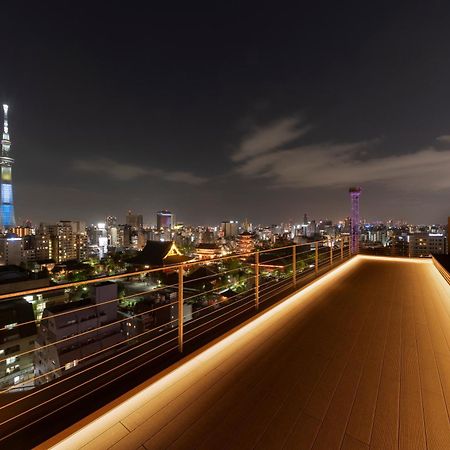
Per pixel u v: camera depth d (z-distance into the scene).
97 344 15.97
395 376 2.38
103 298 16.86
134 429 1.77
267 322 3.64
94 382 2.02
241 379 2.34
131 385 2.04
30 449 1.48
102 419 1.84
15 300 20.00
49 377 15.20
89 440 1.68
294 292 4.90
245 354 2.77
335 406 1.99
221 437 1.71
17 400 1.77
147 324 19.59
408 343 3.04
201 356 2.71
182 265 2.58
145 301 23.06
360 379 2.34
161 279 29.23
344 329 3.43
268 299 4.38
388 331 3.37
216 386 2.23
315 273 6.45
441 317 3.87
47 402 1.79
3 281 24.88
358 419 1.86
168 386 2.22
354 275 7.01
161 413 1.92
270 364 2.58
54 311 15.50
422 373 2.43
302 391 2.17
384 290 5.40
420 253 43.12
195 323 3.21
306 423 1.83
